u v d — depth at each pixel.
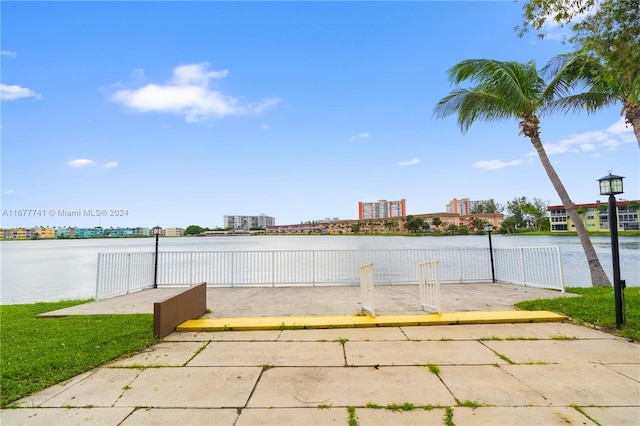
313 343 4.96
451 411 3.02
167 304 5.45
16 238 139.75
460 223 113.94
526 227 106.19
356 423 2.85
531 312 6.29
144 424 2.89
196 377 3.82
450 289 9.52
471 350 4.56
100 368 4.11
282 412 3.05
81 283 19.69
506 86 10.70
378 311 6.73
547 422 2.84
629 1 5.33
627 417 2.90
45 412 3.11
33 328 5.86
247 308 7.25
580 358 4.23
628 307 6.38
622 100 9.91
